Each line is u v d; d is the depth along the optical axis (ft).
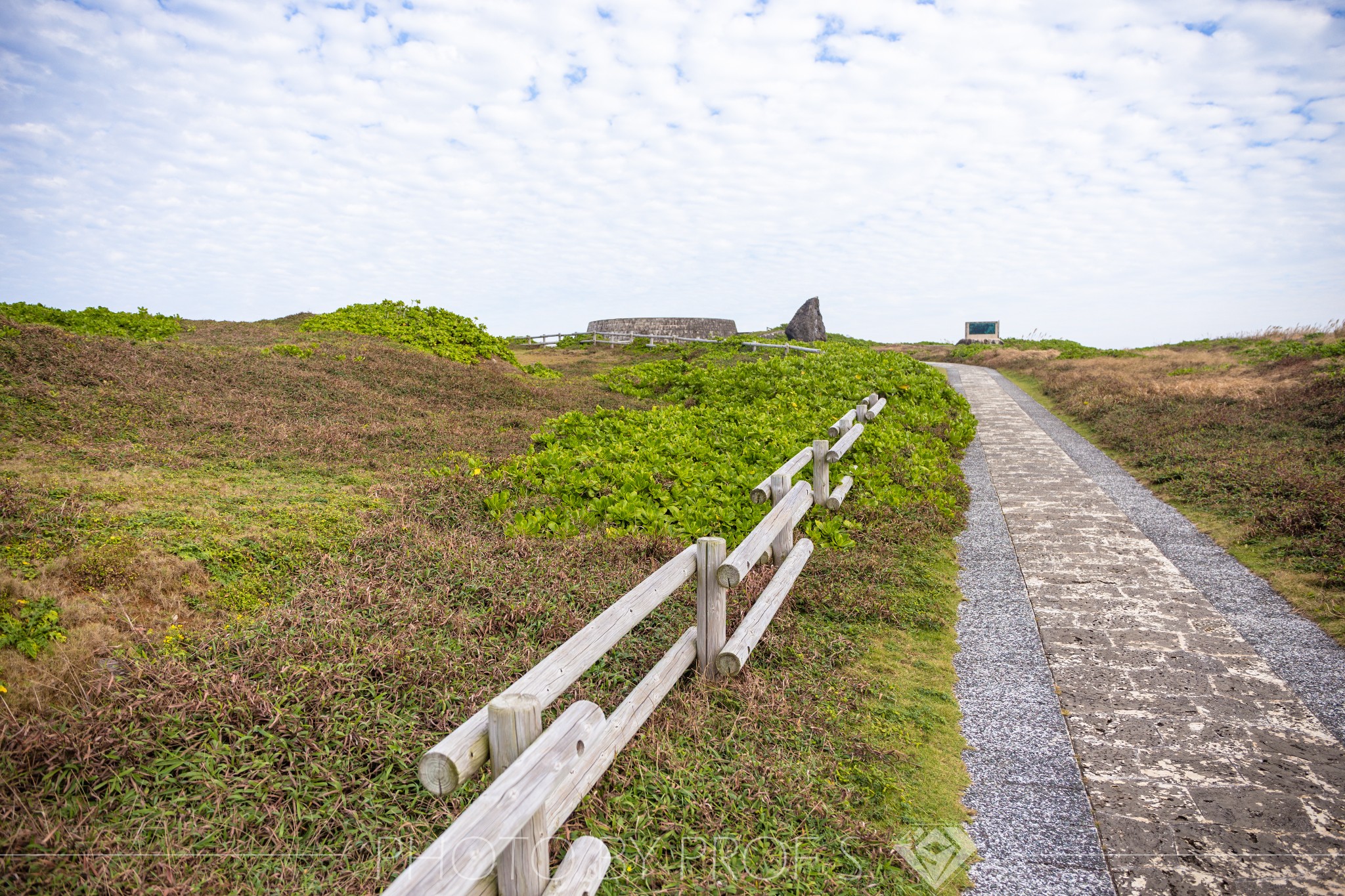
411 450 30.19
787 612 17.85
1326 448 29.91
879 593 19.17
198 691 11.25
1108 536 24.22
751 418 39.37
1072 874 9.88
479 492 24.80
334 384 39.52
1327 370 46.39
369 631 14.08
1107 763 12.35
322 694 11.50
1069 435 42.42
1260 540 22.47
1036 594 19.70
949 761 12.50
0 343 30.81
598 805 10.29
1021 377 73.67
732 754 11.80
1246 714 13.66
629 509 23.85
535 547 19.99
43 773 9.40
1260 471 27.96
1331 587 18.78
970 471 34.47
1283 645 16.28
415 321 67.62
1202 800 11.34
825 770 11.88
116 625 13.15
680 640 13.75
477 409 41.83
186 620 14.06
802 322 107.55
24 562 14.26
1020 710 14.07
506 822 6.53
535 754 7.36
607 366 82.74
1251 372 54.03
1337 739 12.80
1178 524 24.94
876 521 25.07
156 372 33.50
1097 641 16.81
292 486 22.99
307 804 9.61
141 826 8.82
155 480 20.90
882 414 42.65
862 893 9.31
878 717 13.67
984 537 24.68
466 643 13.93
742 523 22.74
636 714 11.10
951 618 18.47
